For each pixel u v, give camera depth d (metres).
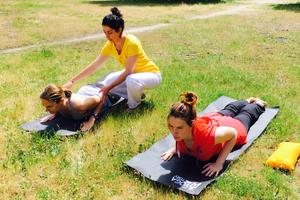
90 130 6.12
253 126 6.24
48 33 15.26
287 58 10.99
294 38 13.93
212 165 5.04
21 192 4.70
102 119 6.44
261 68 9.93
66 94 6.21
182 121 4.67
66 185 4.82
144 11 23.58
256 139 5.91
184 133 4.79
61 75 9.22
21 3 25.17
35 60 10.79
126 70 6.72
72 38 14.70
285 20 18.84
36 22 17.56
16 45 13.39
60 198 4.56
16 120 6.61
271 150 5.68
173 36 14.37
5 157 5.43
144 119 6.52
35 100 7.45
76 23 17.67
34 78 8.93
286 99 7.64
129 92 6.74
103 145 5.74
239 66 10.09
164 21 18.95
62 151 5.54
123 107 7.05
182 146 5.10
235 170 5.18
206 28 16.08
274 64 10.30
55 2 27.47
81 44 13.40
